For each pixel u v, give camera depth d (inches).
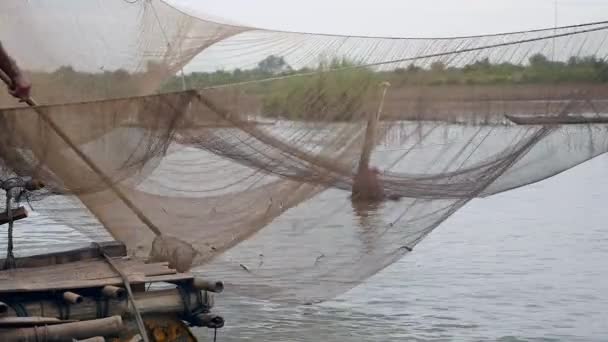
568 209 644.1
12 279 247.4
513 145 242.7
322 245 259.3
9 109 249.8
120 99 252.1
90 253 277.9
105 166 259.6
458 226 572.1
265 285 264.2
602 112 234.5
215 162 258.5
